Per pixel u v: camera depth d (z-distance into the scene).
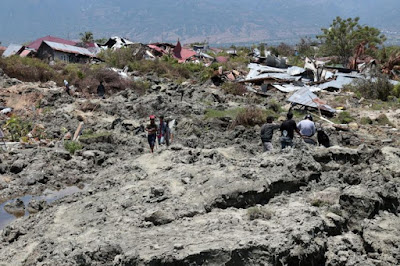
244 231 8.26
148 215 9.23
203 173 11.16
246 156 14.98
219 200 9.65
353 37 66.12
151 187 10.44
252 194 9.77
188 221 9.04
